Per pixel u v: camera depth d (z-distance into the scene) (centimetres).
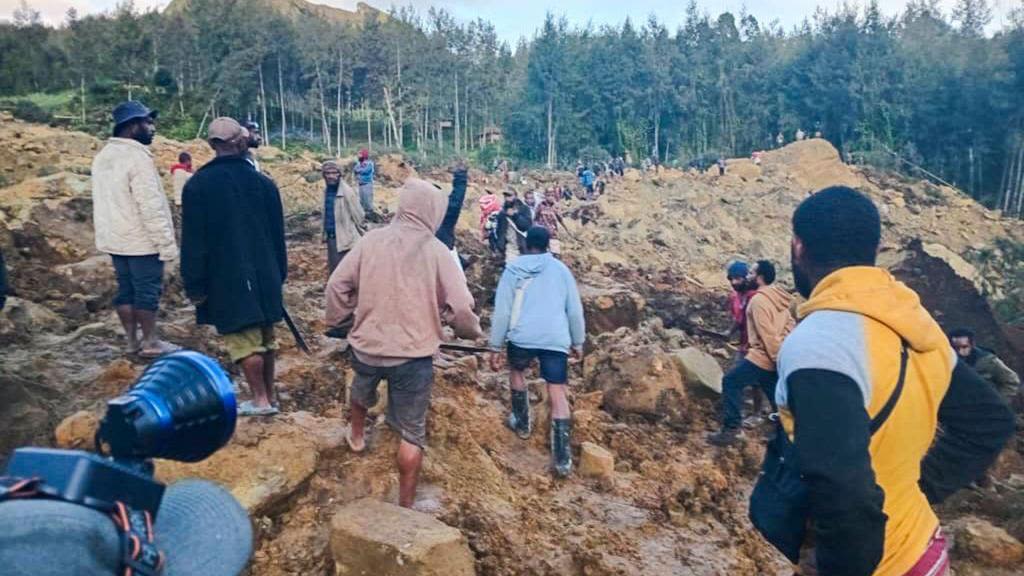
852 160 6944
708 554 559
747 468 716
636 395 786
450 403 642
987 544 571
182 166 1498
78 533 123
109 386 604
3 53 6538
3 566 117
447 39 8781
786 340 240
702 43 8838
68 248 1093
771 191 4966
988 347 1123
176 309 859
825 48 7938
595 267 1767
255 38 6994
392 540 418
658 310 1251
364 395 510
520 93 8869
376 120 8319
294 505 498
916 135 7250
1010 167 6719
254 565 452
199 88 6406
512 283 647
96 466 132
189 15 7044
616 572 507
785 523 247
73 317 807
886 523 225
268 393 571
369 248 484
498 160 6875
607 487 634
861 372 223
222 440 152
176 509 153
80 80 6025
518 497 586
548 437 688
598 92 8550
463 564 428
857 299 235
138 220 619
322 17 8888
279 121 7569
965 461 257
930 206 5375
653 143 8525
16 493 126
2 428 511
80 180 1552
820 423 217
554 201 3738
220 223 511
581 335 655
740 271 870
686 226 3794
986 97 6862
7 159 2294
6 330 698
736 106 8300
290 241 1407
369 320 482
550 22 8862
